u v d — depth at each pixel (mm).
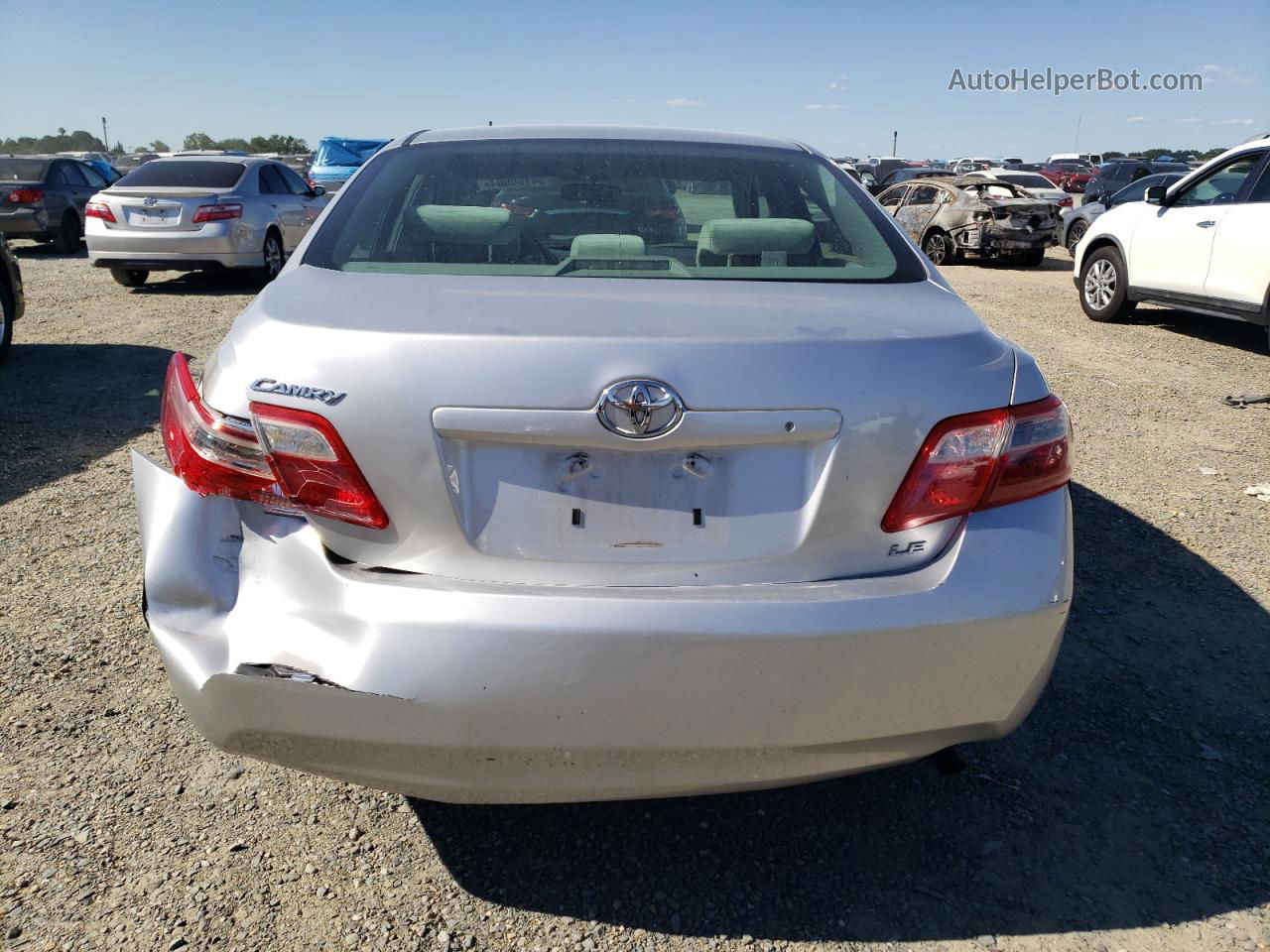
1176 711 2850
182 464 1893
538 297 1937
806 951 2012
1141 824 2389
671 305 1908
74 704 2766
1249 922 2090
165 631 1858
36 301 10148
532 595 1729
